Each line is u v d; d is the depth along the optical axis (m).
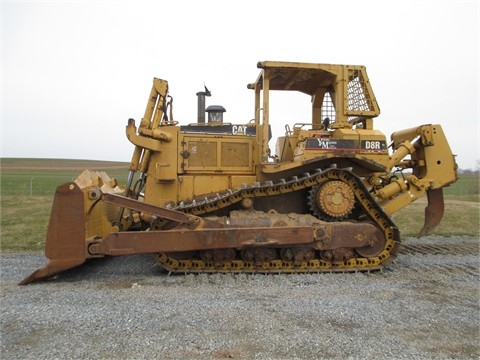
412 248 8.93
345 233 6.50
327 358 3.47
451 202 17.58
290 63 6.95
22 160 84.38
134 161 7.15
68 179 43.03
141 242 6.06
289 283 5.89
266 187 6.60
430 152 7.65
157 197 7.10
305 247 6.51
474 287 5.83
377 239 6.77
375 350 3.65
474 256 8.05
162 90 7.15
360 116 7.30
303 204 7.23
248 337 3.87
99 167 70.31
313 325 4.21
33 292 5.36
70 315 4.41
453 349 3.71
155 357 3.46
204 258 6.39
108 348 3.62
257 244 6.20
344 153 6.65
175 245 6.10
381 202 7.45
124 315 4.41
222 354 3.52
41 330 4.02
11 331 4.00
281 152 7.84
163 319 4.30
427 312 4.69
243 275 6.24
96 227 6.54
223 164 7.25
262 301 4.99
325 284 5.88
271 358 3.46
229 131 7.57
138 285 5.72
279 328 4.10
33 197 19.03
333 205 6.65
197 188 7.15
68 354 3.51
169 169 7.05
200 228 6.21
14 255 7.94
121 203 6.14
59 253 5.93
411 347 3.73
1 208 14.34
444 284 5.96
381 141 6.89
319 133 7.15
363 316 4.50
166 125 7.35
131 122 6.91
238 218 6.41
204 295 5.23
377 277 6.36
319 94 8.41
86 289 5.54
